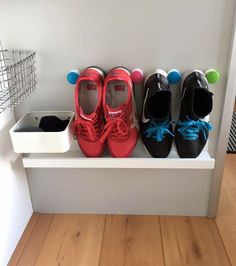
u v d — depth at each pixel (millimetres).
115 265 950
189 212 1141
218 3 810
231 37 844
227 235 1053
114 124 865
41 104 983
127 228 1091
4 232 934
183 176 1069
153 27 851
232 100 917
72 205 1158
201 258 967
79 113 869
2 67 855
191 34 854
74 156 958
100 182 1101
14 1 835
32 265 957
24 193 1084
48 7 841
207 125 894
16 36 883
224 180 1323
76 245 1025
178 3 816
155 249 1002
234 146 1587
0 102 862
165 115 870
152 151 901
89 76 832
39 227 1105
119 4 827
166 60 894
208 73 870
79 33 872
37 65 919
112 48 887
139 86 937
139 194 1116
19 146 866
